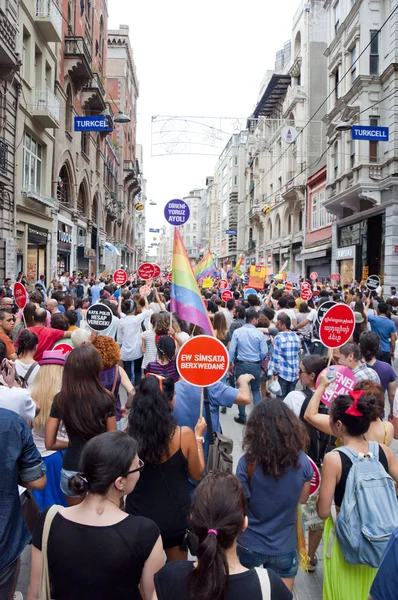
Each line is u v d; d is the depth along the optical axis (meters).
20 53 19.42
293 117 38.03
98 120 14.71
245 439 2.92
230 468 3.59
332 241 29.62
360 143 22.88
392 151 21.59
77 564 2.03
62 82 27.06
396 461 3.01
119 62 57.62
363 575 2.81
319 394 3.77
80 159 32.31
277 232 45.75
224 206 80.12
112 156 50.19
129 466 2.20
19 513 2.72
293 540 2.91
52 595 2.09
